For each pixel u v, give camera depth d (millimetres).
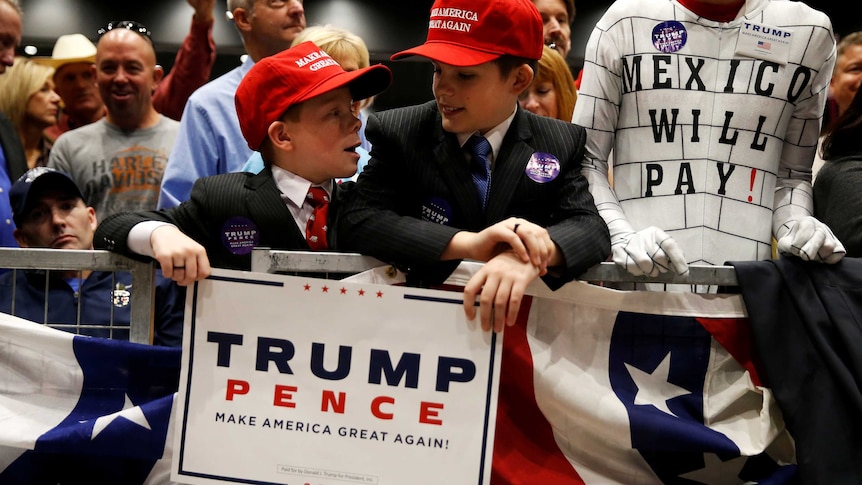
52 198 2555
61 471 1828
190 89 3670
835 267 1837
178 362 1812
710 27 2057
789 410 1771
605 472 1826
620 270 1794
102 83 3234
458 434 1714
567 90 3049
